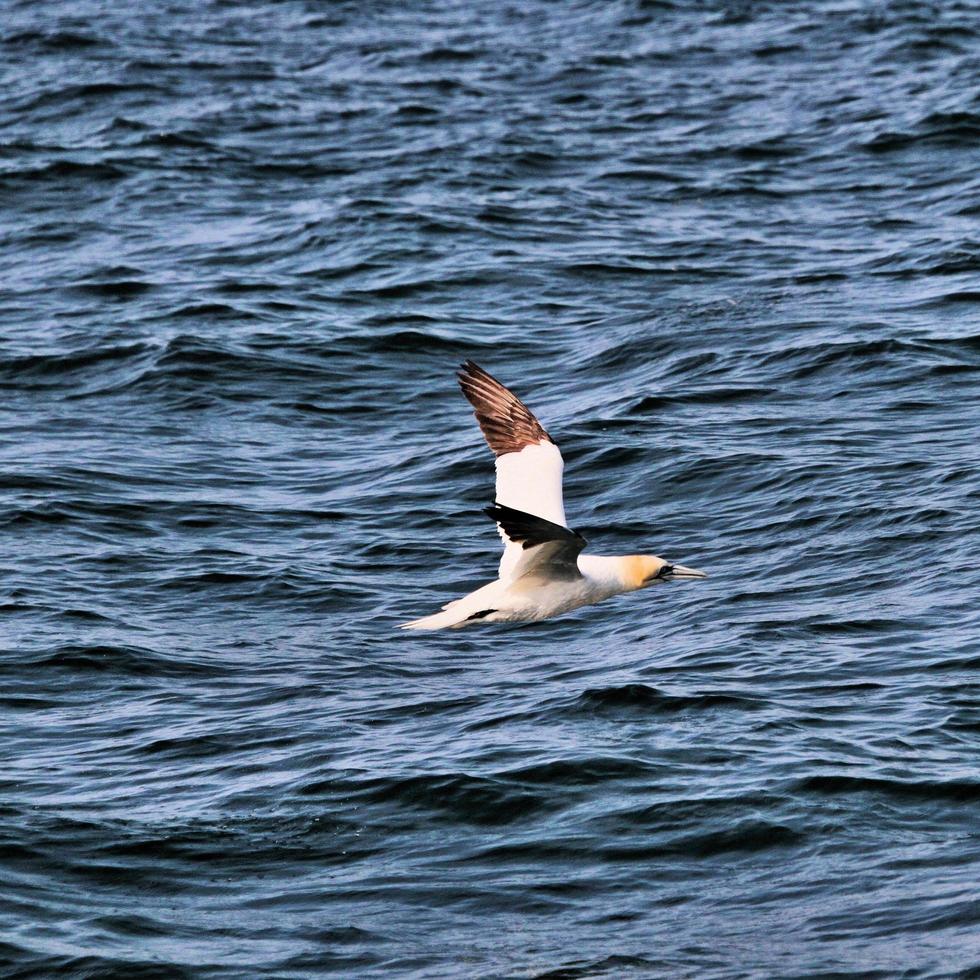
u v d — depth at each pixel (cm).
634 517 2561
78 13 6575
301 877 1655
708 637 2142
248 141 4912
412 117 5147
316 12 6644
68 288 3772
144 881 1655
